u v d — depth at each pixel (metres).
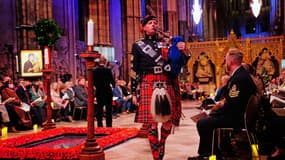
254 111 5.61
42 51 15.62
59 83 15.47
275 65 23.89
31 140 8.23
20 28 16.81
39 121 13.21
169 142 8.42
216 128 5.96
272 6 46.41
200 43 25.30
